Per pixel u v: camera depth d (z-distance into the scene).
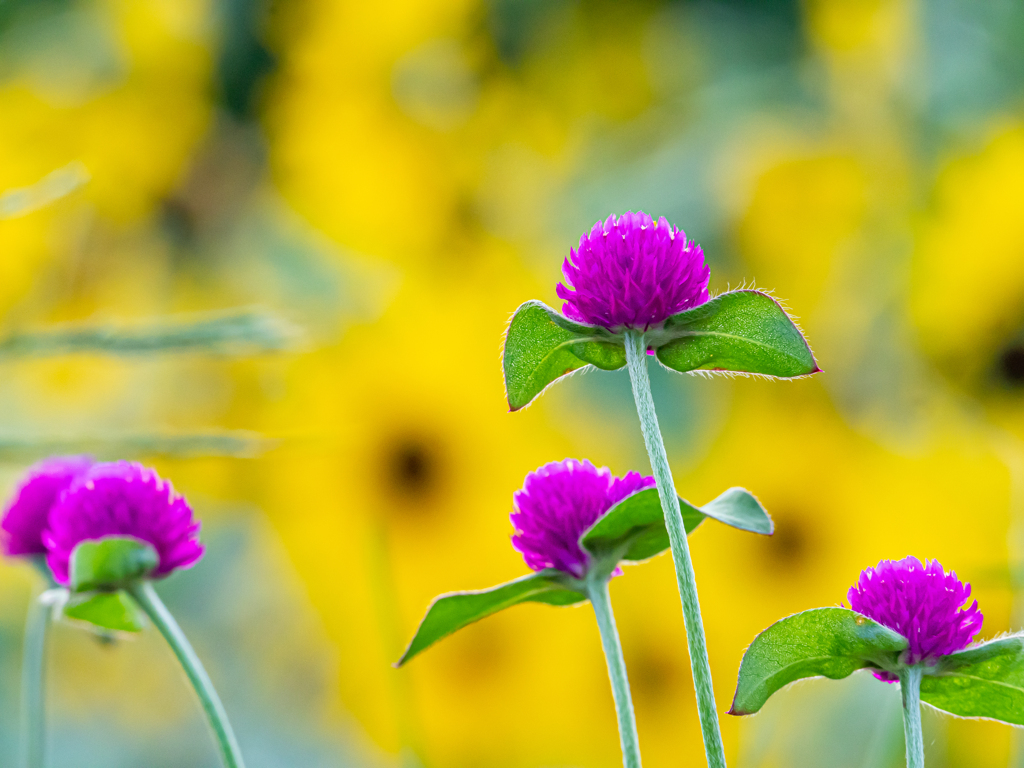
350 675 1.78
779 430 1.83
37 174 1.86
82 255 1.80
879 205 1.95
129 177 1.90
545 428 1.85
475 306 1.88
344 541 1.79
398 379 1.84
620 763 1.72
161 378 1.87
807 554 1.77
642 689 1.73
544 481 0.99
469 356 1.86
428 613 0.99
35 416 1.84
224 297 1.94
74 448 1.03
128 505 1.01
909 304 1.87
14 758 1.75
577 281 0.98
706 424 1.86
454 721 1.72
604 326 0.97
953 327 1.84
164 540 1.01
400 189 1.96
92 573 0.99
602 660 1.74
